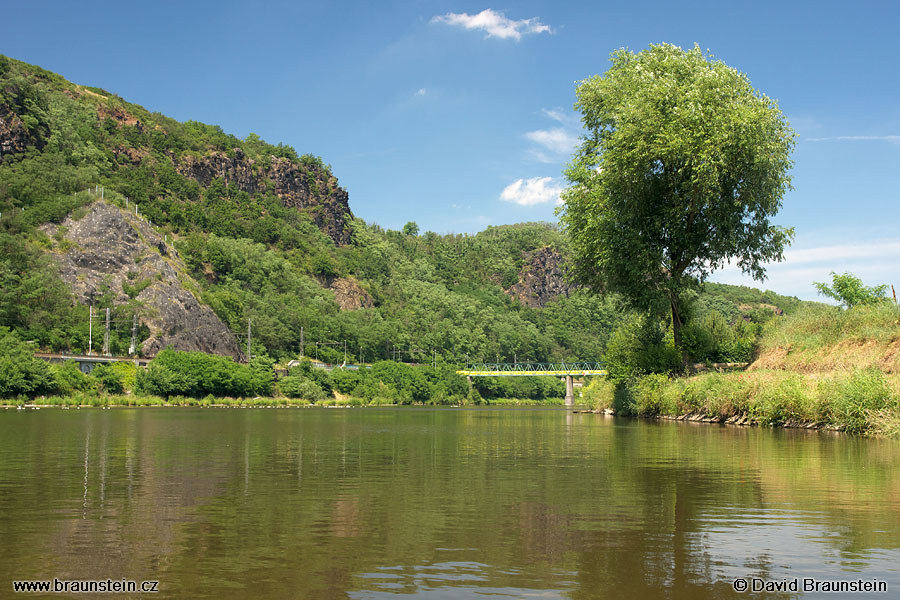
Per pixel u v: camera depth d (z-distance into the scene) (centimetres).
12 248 12762
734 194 3850
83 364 10794
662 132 3653
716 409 3581
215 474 1590
